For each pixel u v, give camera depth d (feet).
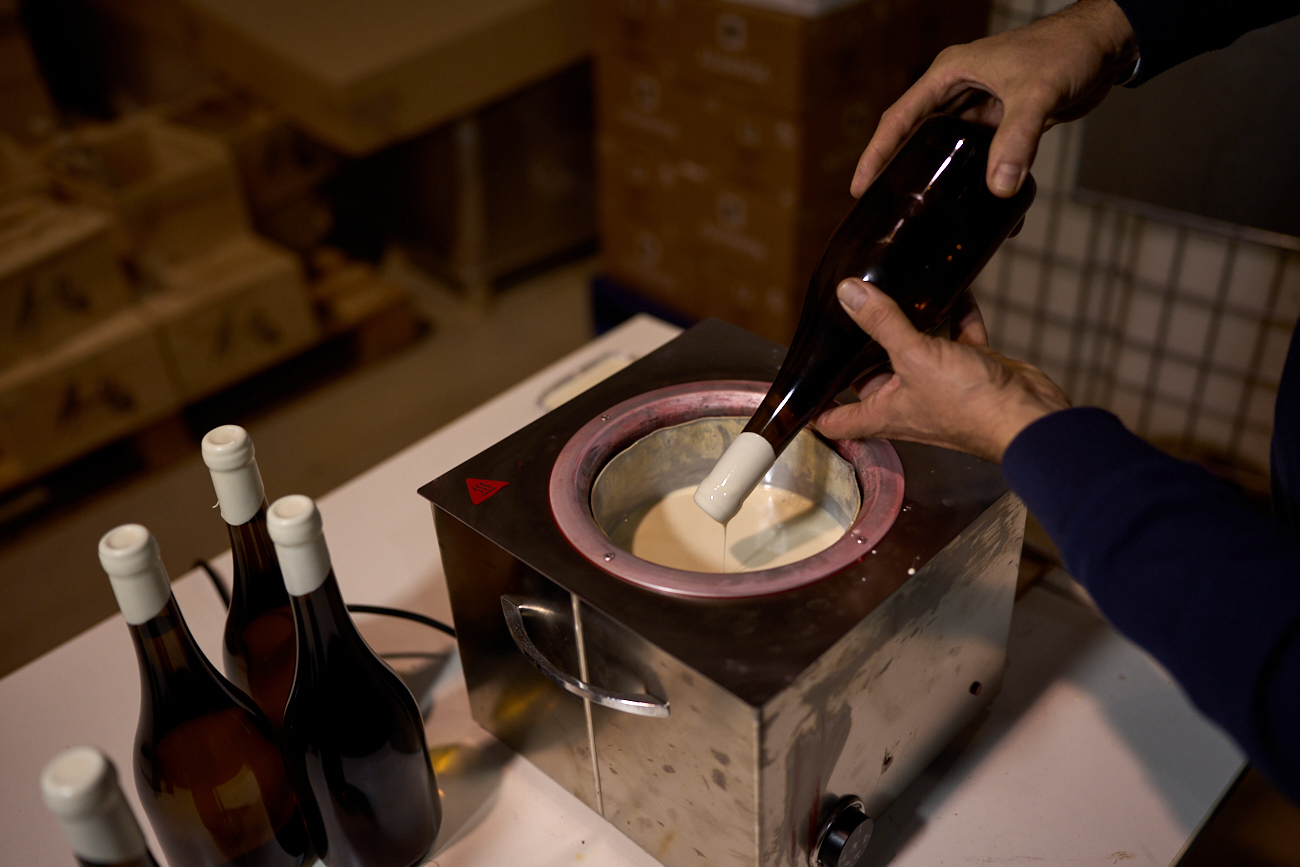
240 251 7.79
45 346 6.72
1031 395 1.91
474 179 8.37
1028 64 2.21
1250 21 2.47
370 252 10.19
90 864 1.46
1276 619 1.49
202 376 7.45
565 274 9.92
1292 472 2.33
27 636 6.27
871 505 2.17
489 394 8.23
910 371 1.95
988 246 2.16
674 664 1.84
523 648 2.16
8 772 2.58
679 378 2.64
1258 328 5.31
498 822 2.43
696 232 6.99
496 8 7.62
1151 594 1.60
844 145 6.22
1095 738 2.57
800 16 5.54
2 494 7.38
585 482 2.32
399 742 2.13
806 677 1.80
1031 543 3.18
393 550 3.21
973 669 2.46
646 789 2.19
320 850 2.26
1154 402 5.94
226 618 2.71
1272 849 4.43
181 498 7.30
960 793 2.45
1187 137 4.81
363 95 6.97
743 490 2.13
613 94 7.03
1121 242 5.51
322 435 7.85
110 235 6.81
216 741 2.10
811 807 2.08
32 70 9.02
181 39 8.60
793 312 6.64
